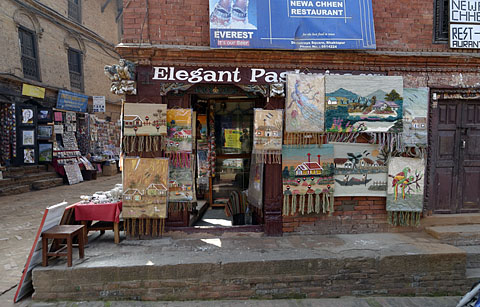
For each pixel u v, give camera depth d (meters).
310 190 4.40
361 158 4.50
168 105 4.36
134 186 4.15
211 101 6.34
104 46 15.69
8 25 9.78
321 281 3.75
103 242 4.25
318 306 3.58
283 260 3.67
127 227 4.22
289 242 4.23
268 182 4.44
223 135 6.50
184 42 4.23
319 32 4.22
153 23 4.20
